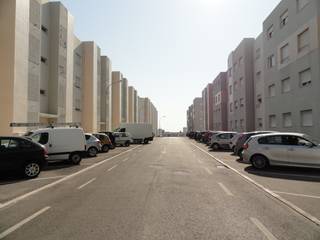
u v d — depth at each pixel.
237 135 25.16
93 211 6.83
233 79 50.09
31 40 27.50
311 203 7.67
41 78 32.84
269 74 31.50
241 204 7.53
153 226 5.72
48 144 16.41
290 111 26.05
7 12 24.11
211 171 13.87
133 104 96.00
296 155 13.66
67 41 37.25
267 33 32.03
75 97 44.12
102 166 16.00
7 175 12.73
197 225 5.80
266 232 5.40
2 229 5.59
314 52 21.48
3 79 23.88
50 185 10.31
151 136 46.88
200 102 111.06
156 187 9.78
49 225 5.81
